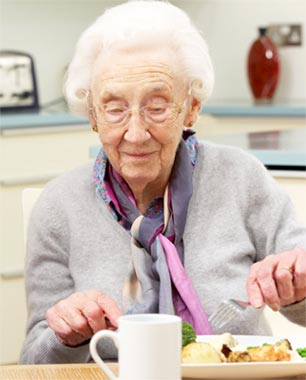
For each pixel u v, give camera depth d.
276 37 5.95
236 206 2.01
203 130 5.31
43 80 5.57
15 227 4.41
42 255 1.98
